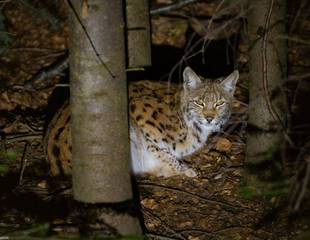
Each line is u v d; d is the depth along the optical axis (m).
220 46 16.55
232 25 16.45
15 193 10.85
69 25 8.04
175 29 17.45
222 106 12.04
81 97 8.16
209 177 11.55
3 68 16.09
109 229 8.65
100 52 7.98
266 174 10.28
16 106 14.45
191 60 16.19
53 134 11.51
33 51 16.78
